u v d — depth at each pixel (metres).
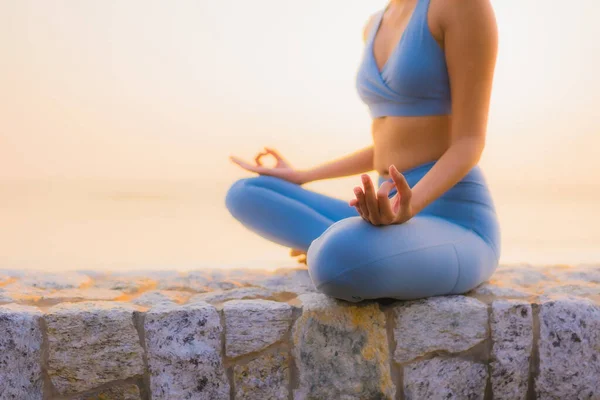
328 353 1.92
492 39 1.82
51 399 1.88
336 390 1.92
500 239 2.08
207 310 1.91
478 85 1.83
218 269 2.54
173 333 1.89
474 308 1.92
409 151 2.00
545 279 2.31
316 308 1.93
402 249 1.77
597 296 2.08
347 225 1.82
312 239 2.24
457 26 1.82
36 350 1.86
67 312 1.88
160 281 2.35
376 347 1.91
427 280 1.84
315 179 2.36
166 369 1.89
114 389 1.89
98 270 2.48
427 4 1.90
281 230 2.26
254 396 1.93
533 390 1.95
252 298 2.08
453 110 1.87
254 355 1.92
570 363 1.94
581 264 2.58
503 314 1.93
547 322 1.94
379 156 2.10
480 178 2.02
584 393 1.95
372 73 2.02
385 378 1.91
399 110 1.99
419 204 1.76
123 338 1.88
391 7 2.10
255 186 2.26
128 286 2.26
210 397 1.91
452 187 1.97
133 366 1.89
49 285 2.25
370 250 1.76
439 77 1.91
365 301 1.92
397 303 1.93
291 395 1.93
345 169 2.38
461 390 1.93
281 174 2.35
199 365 1.90
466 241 1.91
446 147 1.97
